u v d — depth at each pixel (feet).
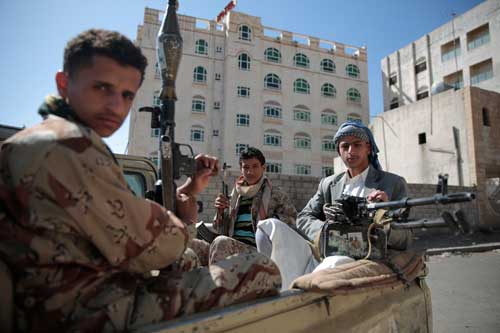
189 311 3.14
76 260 2.78
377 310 4.96
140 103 92.79
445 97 56.59
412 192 43.47
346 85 119.85
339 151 8.56
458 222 3.52
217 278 3.43
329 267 5.10
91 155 2.76
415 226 4.16
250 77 106.01
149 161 8.70
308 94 113.70
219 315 2.96
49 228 2.63
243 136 101.81
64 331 2.66
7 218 2.76
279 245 6.57
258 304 3.33
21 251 2.68
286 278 6.28
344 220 6.13
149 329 2.65
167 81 4.45
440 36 94.27
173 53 4.45
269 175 38.40
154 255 3.13
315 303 4.07
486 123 54.19
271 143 105.81
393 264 5.63
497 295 17.04
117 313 2.84
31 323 2.72
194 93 102.53
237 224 9.22
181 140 98.84
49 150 2.61
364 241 5.97
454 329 12.39
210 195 34.96
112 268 3.05
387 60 111.34
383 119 68.39
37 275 2.67
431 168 57.93
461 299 16.47
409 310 5.77
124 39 3.36
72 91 3.24
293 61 114.32
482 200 50.21
